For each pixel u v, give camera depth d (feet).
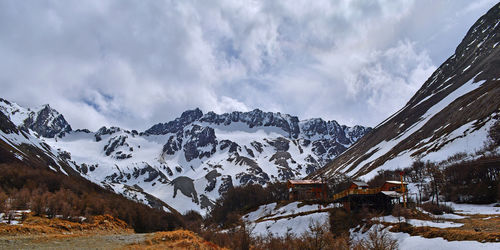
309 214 392.06
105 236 212.64
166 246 189.16
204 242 214.69
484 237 186.09
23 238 187.62
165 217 492.13
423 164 549.54
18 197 315.58
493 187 356.18
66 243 181.16
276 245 255.91
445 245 196.54
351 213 349.00
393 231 256.73
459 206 347.77
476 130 561.84
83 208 343.26
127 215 377.30
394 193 344.08
